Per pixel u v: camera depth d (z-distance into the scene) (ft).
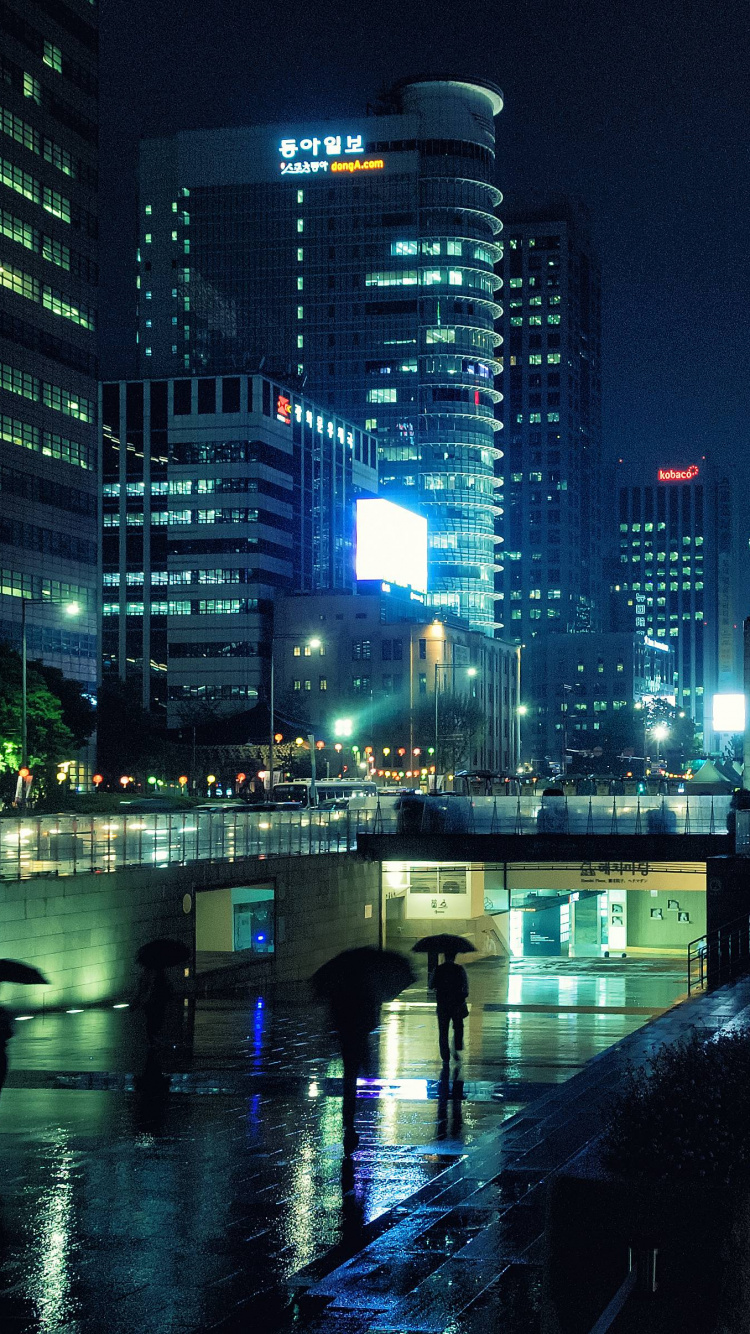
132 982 146.20
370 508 652.07
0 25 382.63
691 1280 26.94
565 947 284.20
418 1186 48.19
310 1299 33.37
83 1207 45.09
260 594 654.94
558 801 221.66
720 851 206.08
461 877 242.37
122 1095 71.72
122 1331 32.99
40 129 406.41
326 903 205.26
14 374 396.98
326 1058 99.55
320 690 646.74
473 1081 83.15
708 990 108.37
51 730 304.91
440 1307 32.24
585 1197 27.68
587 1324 27.45
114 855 154.30
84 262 433.48
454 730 540.52
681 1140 29.09
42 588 411.34
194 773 435.94
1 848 133.39
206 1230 42.04
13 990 125.18
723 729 389.39
